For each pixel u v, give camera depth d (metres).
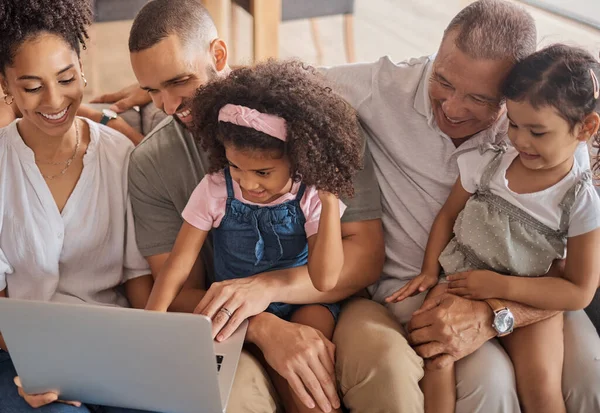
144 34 1.46
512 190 1.43
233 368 1.30
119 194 1.58
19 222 1.50
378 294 1.65
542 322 1.43
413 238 1.60
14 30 1.33
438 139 1.55
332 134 1.29
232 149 1.28
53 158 1.52
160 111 1.80
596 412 1.39
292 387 1.34
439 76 1.42
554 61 1.29
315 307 1.50
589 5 3.70
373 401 1.33
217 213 1.44
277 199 1.42
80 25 1.44
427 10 4.11
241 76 1.32
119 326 1.14
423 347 1.40
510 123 1.37
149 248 1.58
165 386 1.22
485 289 1.41
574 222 1.38
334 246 1.36
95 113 1.75
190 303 1.53
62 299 1.56
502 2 1.41
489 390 1.37
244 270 1.50
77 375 1.26
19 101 1.41
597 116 1.30
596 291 1.56
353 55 3.44
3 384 1.42
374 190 1.58
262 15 2.75
